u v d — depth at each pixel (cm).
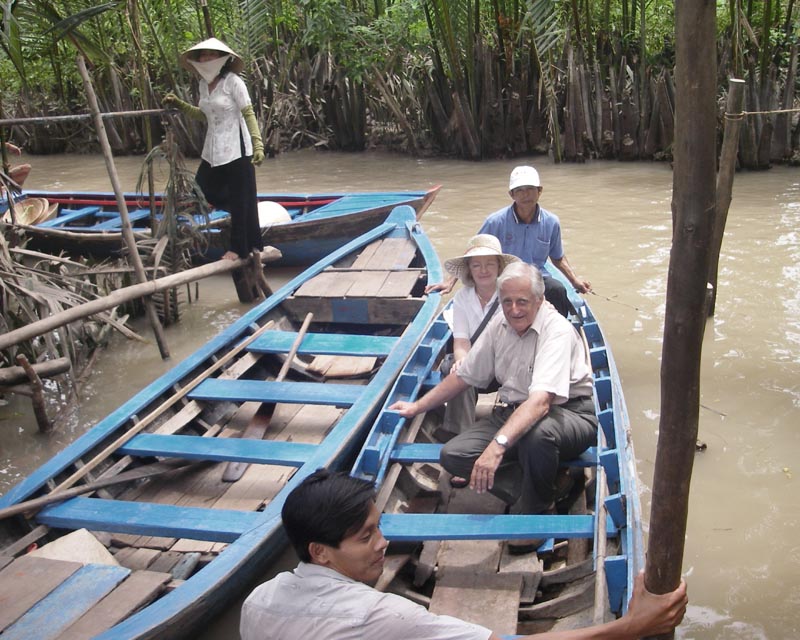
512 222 509
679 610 206
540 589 331
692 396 187
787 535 374
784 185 1020
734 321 599
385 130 1480
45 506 370
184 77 1530
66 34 579
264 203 848
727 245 776
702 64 164
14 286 561
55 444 507
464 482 402
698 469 426
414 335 523
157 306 687
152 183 710
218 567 313
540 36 1045
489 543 350
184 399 470
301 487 183
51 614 303
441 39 1304
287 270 833
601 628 207
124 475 397
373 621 175
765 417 471
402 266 659
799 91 1188
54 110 1656
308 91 1555
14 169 750
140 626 280
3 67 1639
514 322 355
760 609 333
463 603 315
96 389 575
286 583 185
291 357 515
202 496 411
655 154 1228
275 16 1406
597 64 1235
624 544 304
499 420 372
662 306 639
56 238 794
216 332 665
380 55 1348
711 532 379
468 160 1350
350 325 639
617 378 436
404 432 421
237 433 471
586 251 787
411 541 347
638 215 910
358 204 869
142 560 367
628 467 339
